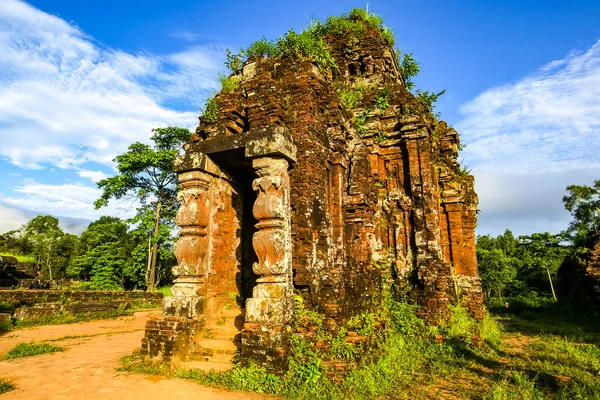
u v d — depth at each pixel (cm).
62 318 1675
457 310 1127
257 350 633
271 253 683
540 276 3981
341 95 1291
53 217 5328
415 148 1237
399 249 1208
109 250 3641
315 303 764
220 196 871
